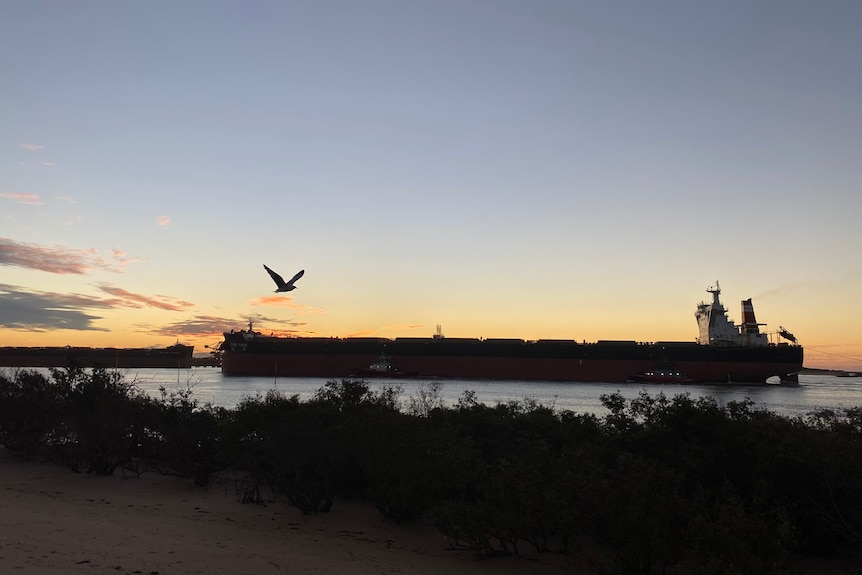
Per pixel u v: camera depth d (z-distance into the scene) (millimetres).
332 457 20000
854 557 14711
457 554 15602
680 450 17266
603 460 17594
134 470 24734
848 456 15641
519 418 22406
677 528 12945
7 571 10602
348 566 13523
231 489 22781
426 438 18641
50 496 20328
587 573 14242
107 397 26250
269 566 12852
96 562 11812
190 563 12453
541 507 14633
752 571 11102
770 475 16016
